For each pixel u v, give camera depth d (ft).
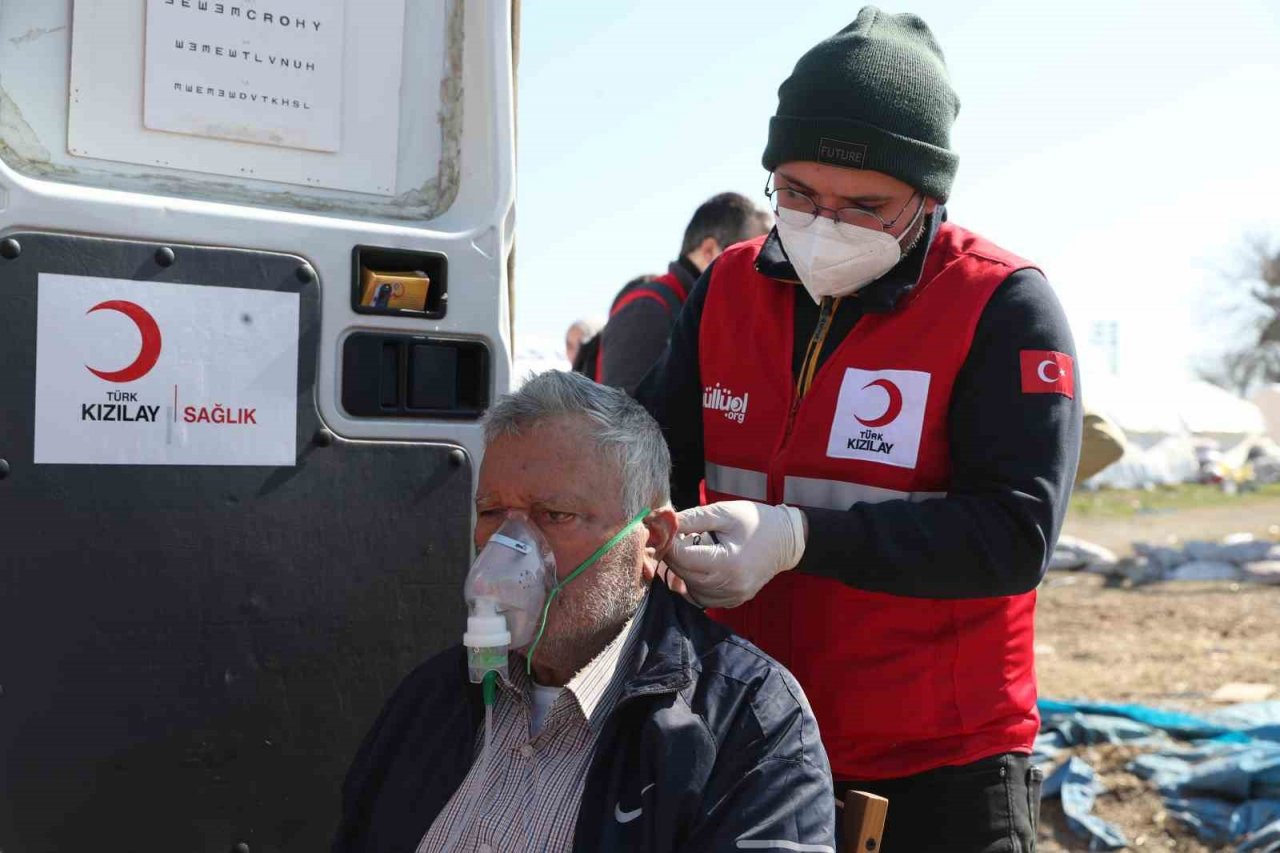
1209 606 36.78
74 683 6.83
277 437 7.41
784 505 6.88
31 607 6.70
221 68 7.39
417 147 8.11
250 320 7.30
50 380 6.73
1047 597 39.75
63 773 6.82
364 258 7.72
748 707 6.12
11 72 6.81
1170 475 95.30
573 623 6.34
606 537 6.32
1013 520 6.72
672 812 5.86
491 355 8.16
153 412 7.02
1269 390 138.62
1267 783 17.70
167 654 7.08
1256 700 24.02
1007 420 6.88
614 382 14.29
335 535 7.62
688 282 14.51
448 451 8.03
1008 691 7.38
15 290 6.66
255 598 7.35
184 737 7.15
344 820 7.00
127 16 7.09
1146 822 17.65
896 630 7.25
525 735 6.59
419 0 8.07
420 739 6.88
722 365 8.05
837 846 6.58
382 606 7.79
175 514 7.09
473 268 8.09
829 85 7.04
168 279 7.06
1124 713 21.12
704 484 8.37
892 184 7.08
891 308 7.24
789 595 7.55
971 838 7.20
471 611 6.15
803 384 7.63
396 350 7.86
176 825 7.14
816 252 7.18
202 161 7.36
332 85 7.76
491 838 6.34
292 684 7.49
